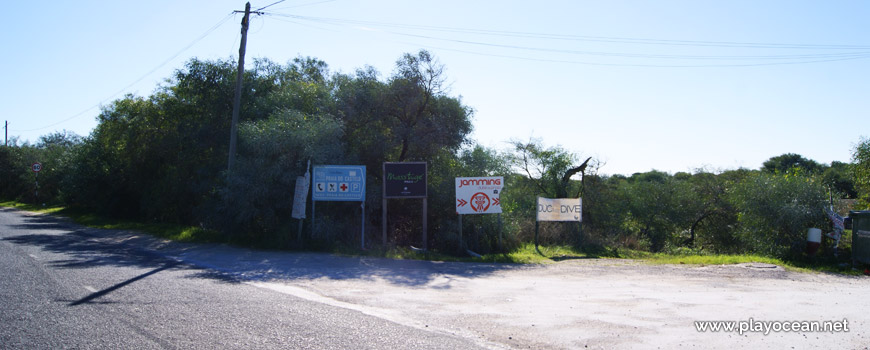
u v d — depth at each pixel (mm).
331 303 7789
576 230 21688
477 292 9117
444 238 17422
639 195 26156
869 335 6168
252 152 16453
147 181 23703
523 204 24359
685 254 21125
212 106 19344
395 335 5957
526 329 6367
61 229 20047
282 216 16203
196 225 21078
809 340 5934
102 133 25750
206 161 19859
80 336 5629
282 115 16375
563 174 25203
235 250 14508
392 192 15555
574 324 6633
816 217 14617
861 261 13016
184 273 10289
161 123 21969
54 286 8328
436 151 18953
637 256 18703
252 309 7125
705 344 5746
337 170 15180
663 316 7109
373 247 15461
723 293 9078
